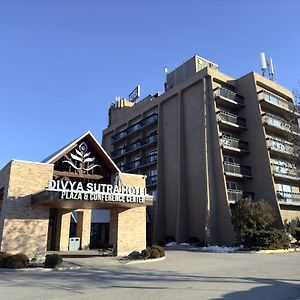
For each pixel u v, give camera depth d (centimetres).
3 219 1922
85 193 1888
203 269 1596
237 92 4094
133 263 1834
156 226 3928
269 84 4153
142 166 4541
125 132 5222
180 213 3662
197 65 4375
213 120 3678
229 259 2089
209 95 3784
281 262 1908
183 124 4009
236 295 982
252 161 3769
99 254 2303
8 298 938
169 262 1906
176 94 4209
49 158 2298
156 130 4588
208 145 3616
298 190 4128
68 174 2314
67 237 2766
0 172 2262
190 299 927
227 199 3391
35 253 1952
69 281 1229
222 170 3478
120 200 1998
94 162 2464
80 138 2380
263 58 4497
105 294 992
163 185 4116
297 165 1734
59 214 2770
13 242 1900
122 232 2328
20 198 1977
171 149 4125
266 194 3562
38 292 1020
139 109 4984
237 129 3884
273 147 3722
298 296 972
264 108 4066
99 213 3438
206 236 3319
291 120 1773
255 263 1859
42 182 2069
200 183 3594
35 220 1997
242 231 2894
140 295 977
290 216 3781
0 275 1374
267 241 2762
